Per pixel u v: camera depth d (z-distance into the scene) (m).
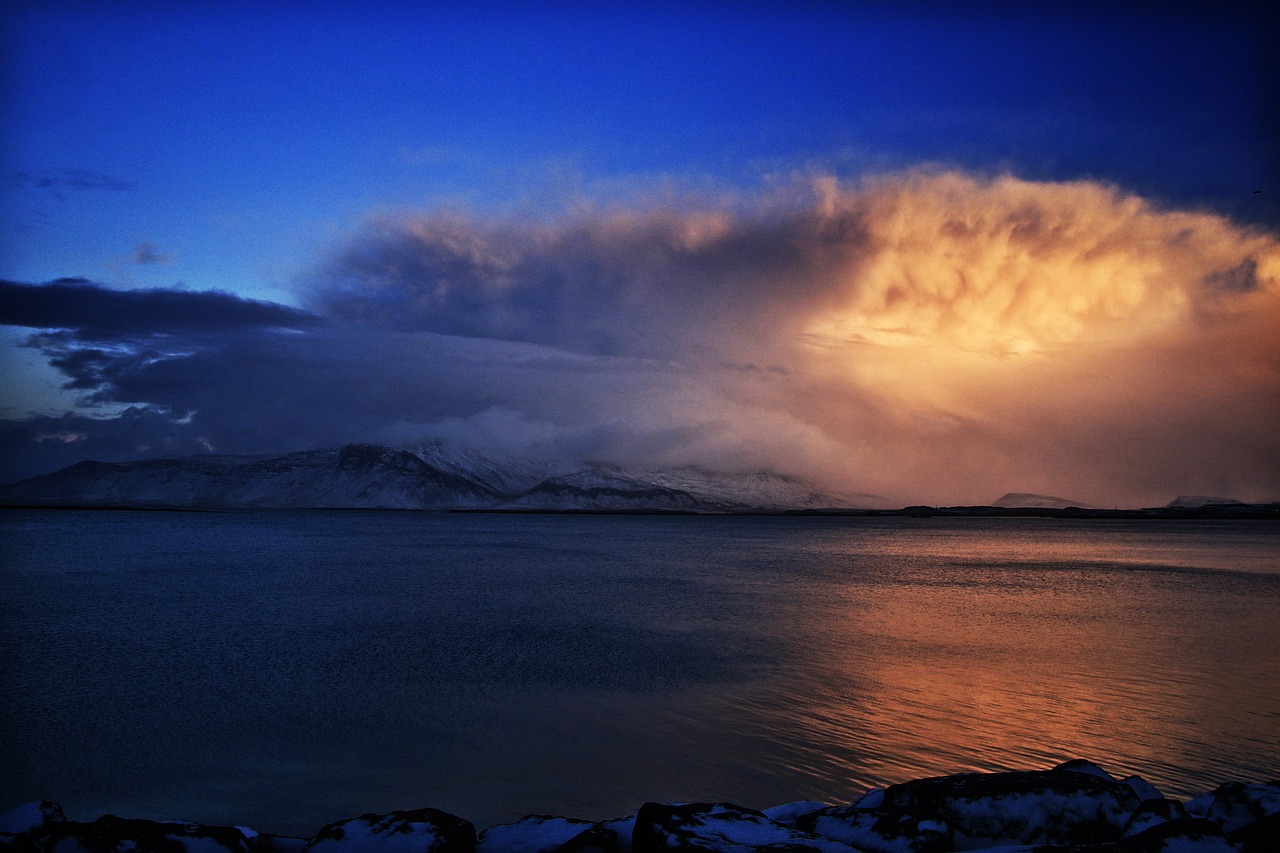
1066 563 71.94
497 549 86.75
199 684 20.27
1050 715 16.81
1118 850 6.19
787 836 6.94
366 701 18.47
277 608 35.88
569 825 8.18
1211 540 129.50
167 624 30.84
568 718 16.94
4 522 162.75
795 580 51.59
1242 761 13.84
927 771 13.49
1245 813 7.70
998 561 74.50
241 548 84.00
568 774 13.63
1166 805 7.30
